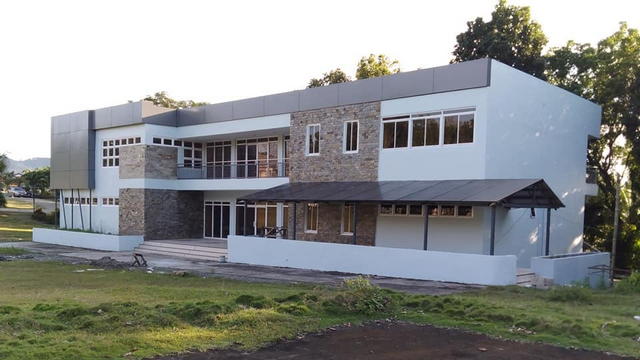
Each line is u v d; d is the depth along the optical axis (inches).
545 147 845.8
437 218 776.3
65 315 323.0
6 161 2020.2
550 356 279.4
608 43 1146.0
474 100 739.4
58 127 1398.9
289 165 999.0
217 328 312.8
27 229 1680.6
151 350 263.9
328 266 761.6
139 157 1171.3
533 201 687.1
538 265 677.3
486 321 355.6
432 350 287.4
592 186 1004.6
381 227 836.6
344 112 898.1
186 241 1140.5
